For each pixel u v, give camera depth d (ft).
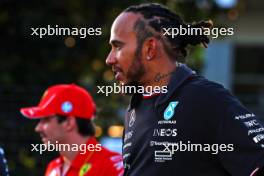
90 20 83.35
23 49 83.51
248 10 151.74
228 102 28.99
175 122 29.30
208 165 28.91
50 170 47.37
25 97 72.64
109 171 43.52
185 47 31.68
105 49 82.58
